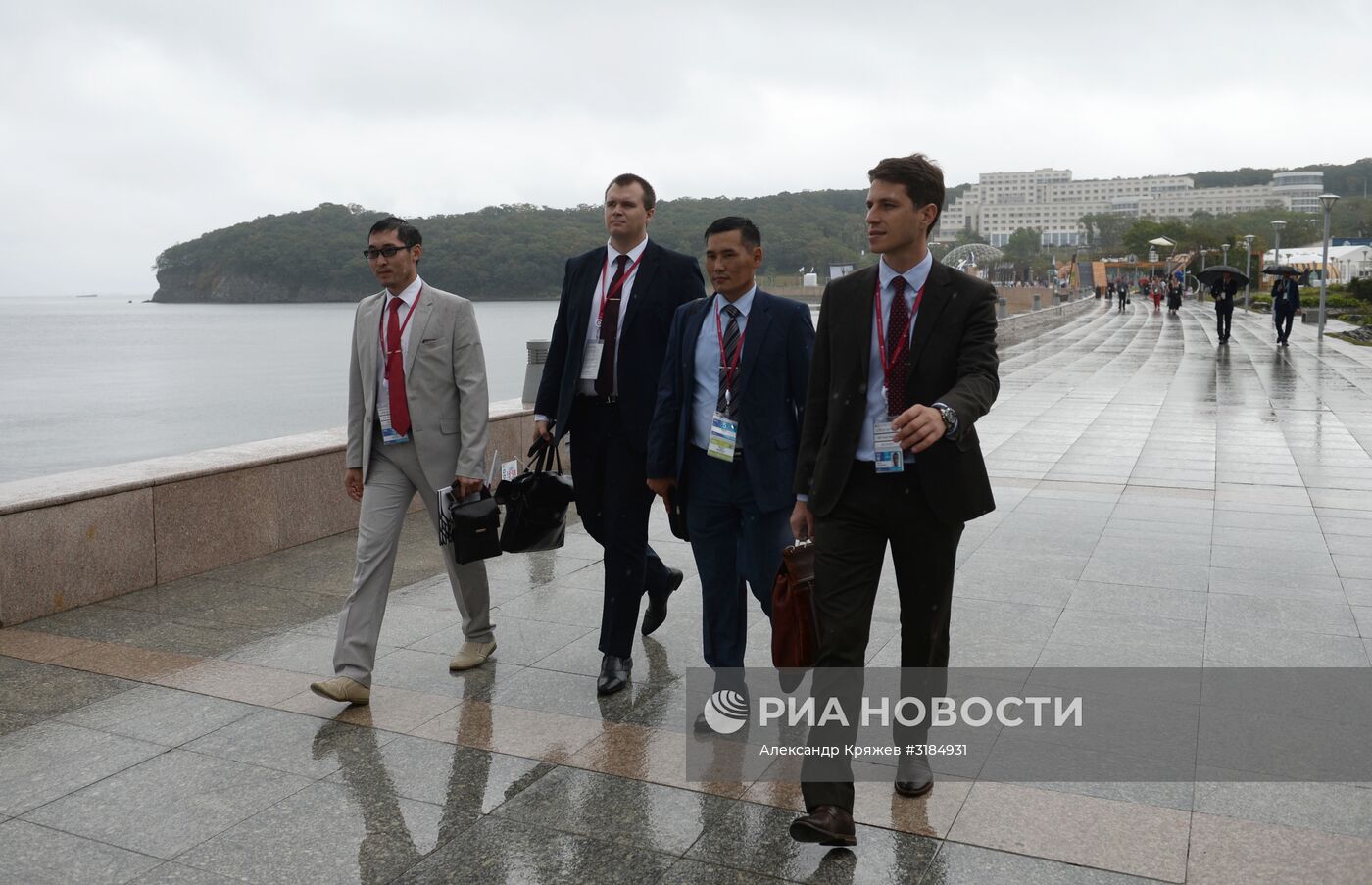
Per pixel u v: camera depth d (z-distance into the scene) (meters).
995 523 7.61
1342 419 13.47
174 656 4.98
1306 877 2.99
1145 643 5.02
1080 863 3.08
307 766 3.80
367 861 3.15
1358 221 160.00
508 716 4.25
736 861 3.12
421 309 4.51
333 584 6.21
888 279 3.22
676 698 4.44
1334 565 6.41
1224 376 19.55
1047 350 28.05
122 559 5.97
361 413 4.65
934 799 3.48
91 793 3.60
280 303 161.25
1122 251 136.75
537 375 11.05
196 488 6.41
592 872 3.08
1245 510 8.08
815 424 3.38
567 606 5.80
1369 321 35.16
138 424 34.81
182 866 3.13
